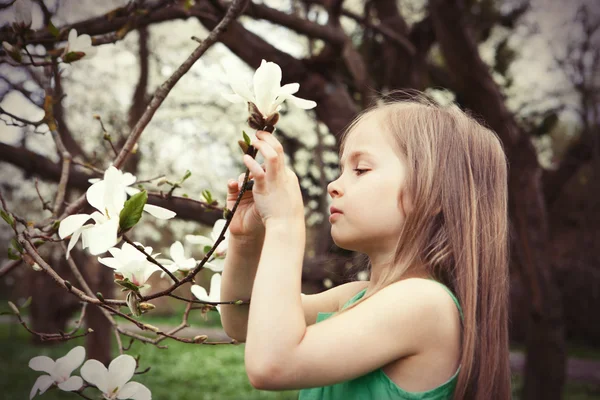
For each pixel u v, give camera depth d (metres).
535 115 6.41
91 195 0.88
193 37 1.24
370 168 1.07
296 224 0.95
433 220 1.05
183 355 10.56
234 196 1.16
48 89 1.45
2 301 15.55
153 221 7.26
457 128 1.14
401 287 0.98
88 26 2.00
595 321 12.38
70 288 0.96
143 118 1.22
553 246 7.93
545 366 4.50
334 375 0.89
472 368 1.01
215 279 1.24
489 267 1.09
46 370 0.95
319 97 3.35
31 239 1.09
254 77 0.92
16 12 1.27
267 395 7.90
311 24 3.15
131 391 0.97
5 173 6.16
